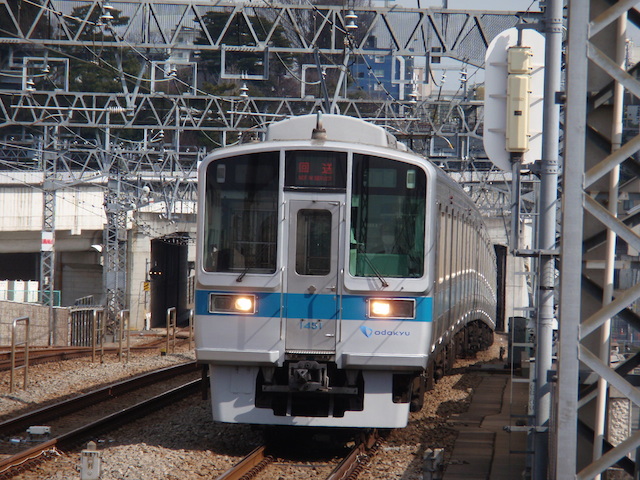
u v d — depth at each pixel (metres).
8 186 160.12
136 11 73.50
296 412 39.06
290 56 129.75
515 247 29.48
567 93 19.22
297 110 131.25
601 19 19.05
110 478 33.25
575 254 19.25
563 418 19.38
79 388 63.78
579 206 19.20
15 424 44.25
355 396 39.00
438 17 71.56
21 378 66.69
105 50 133.12
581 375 21.69
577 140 19.17
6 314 149.38
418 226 38.66
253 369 38.91
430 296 38.53
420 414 50.59
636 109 27.17
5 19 118.25
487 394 59.56
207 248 38.97
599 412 21.42
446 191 46.69
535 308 29.42
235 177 38.97
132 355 100.62
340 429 44.28
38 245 169.88
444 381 64.69
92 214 169.25
